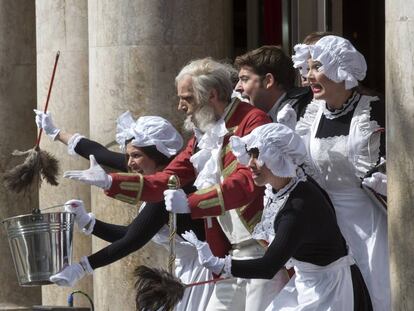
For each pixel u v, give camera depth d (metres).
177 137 14.64
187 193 14.23
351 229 13.32
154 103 16.19
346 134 13.37
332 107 13.47
